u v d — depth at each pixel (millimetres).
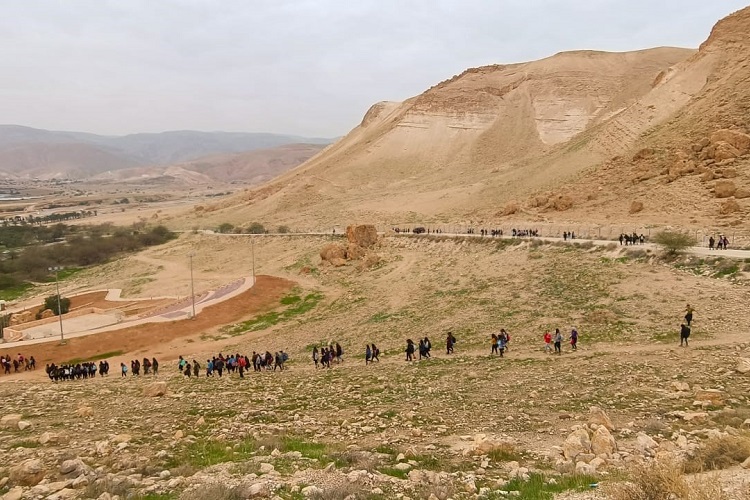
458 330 34062
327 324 47344
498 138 155875
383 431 14484
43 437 13812
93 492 9594
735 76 78688
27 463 10977
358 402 18453
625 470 10047
